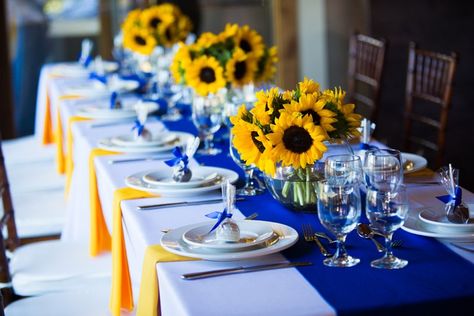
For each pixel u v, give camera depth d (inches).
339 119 78.6
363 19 251.3
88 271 101.7
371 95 247.0
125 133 130.5
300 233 74.5
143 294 69.9
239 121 78.7
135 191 91.3
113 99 145.9
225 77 122.7
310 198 79.7
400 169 70.2
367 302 57.7
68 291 98.7
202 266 66.4
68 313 89.7
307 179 79.3
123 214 87.4
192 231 72.1
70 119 143.2
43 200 141.0
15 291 102.0
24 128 259.9
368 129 95.2
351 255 67.9
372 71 169.5
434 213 75.7
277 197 81.6
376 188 69.4
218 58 123.7
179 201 87.4
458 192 73.2
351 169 67.9
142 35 171.9
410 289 59.8
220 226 70.2
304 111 77.1
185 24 176.1
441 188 87.9
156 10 173.6
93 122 140.6
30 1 255.6
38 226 130.6
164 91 171.6
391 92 245.1
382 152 73.6
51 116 191.9
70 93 173.5
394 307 57.2
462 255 66.8
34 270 102.2
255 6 275.6
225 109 108.2
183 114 148.6
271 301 58.9
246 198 87.7
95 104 157.9
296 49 274.5
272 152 76.4
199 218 81.1
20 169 164.4
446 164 219.6
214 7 271.9
